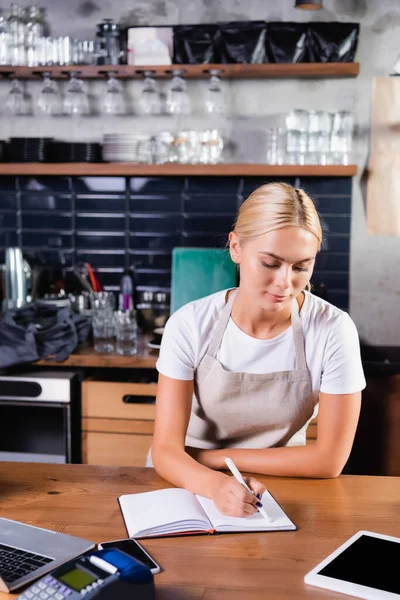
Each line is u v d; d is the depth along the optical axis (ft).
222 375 6.14
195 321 6.19
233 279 11.39
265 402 6.20
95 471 5.93
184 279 11.42
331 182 11.94
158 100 12.07
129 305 12.10
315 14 11.75
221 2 11.82
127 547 4.51
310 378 6.13
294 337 6.08
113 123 12.26
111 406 10.03
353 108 11.88
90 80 12.19
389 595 3.94
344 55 11.22
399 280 12.12
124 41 11.94
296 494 5.45
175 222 12.23
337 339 6.00
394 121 11.82
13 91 11.87
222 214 12.13
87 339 11.34
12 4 11.56
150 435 10.02
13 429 10.96
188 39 11.39
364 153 11.94
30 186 12.36
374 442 10.98
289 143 11.26
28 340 10.13
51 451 10.91
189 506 5.05
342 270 12.15
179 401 6.06
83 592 3.59
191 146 11.43
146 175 12.14
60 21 12.09
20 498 5.36
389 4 11.62
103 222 12.35
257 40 11.28
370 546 4.52
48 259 12.46
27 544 4.53
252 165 11.28
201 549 4.55
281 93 11.95
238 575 4.23
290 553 4.50
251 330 6.11
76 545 4.52
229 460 5.38
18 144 11.65
